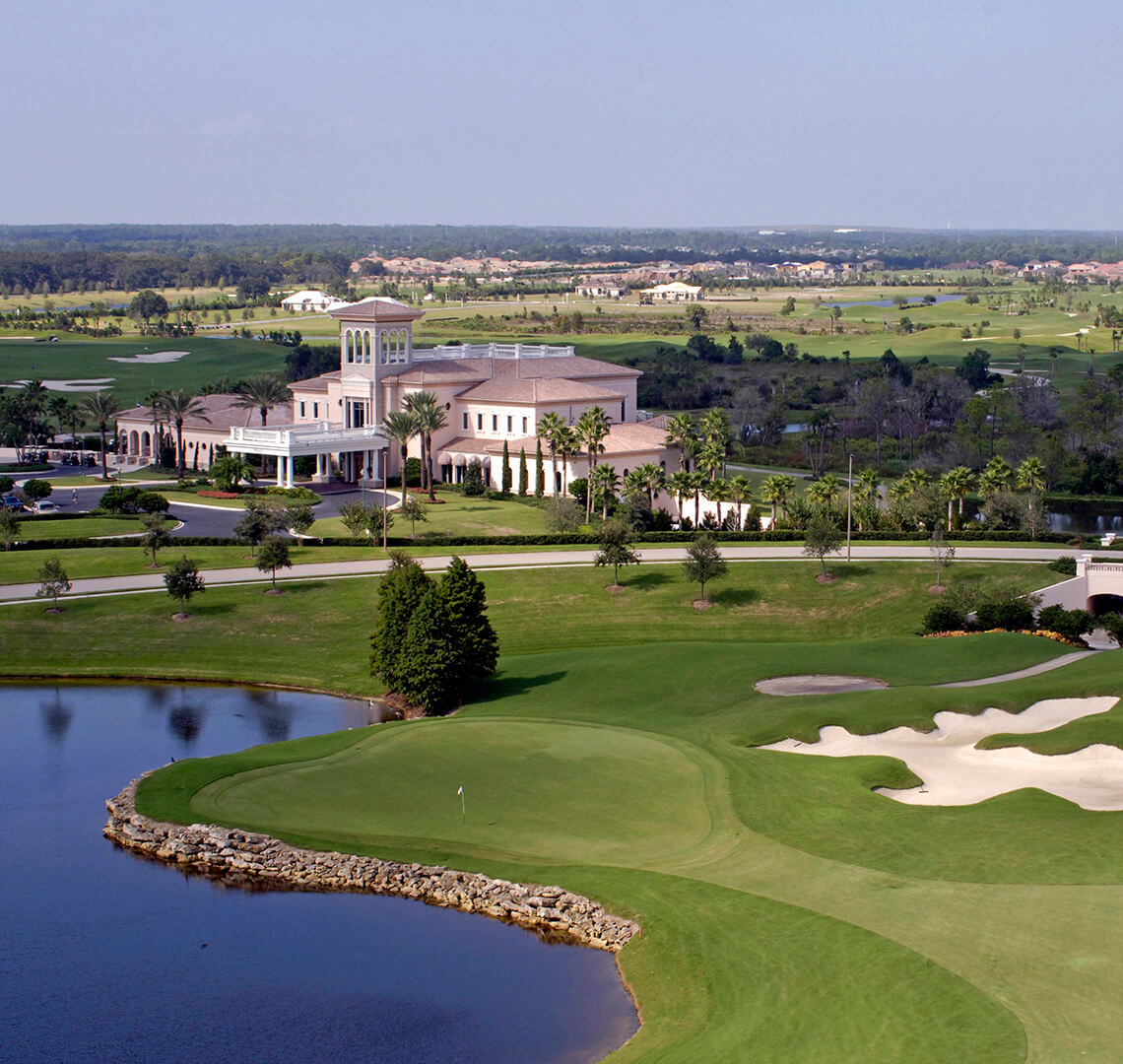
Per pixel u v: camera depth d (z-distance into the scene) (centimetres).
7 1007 5753
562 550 14350
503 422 19025
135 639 11569
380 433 19188
